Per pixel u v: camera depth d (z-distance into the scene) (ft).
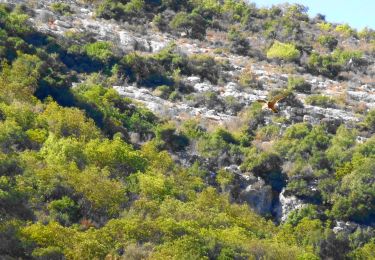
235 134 249.14
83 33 294.87
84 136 205.87
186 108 265.54
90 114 226.58
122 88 265.75
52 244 152.76
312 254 185.88
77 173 180.55
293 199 225.97
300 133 251.80
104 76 270.05
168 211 181.47
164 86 273.95
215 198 200.85
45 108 216.33
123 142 214.69
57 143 191.42
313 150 242.99
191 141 236.02
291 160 238.89
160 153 215.51
